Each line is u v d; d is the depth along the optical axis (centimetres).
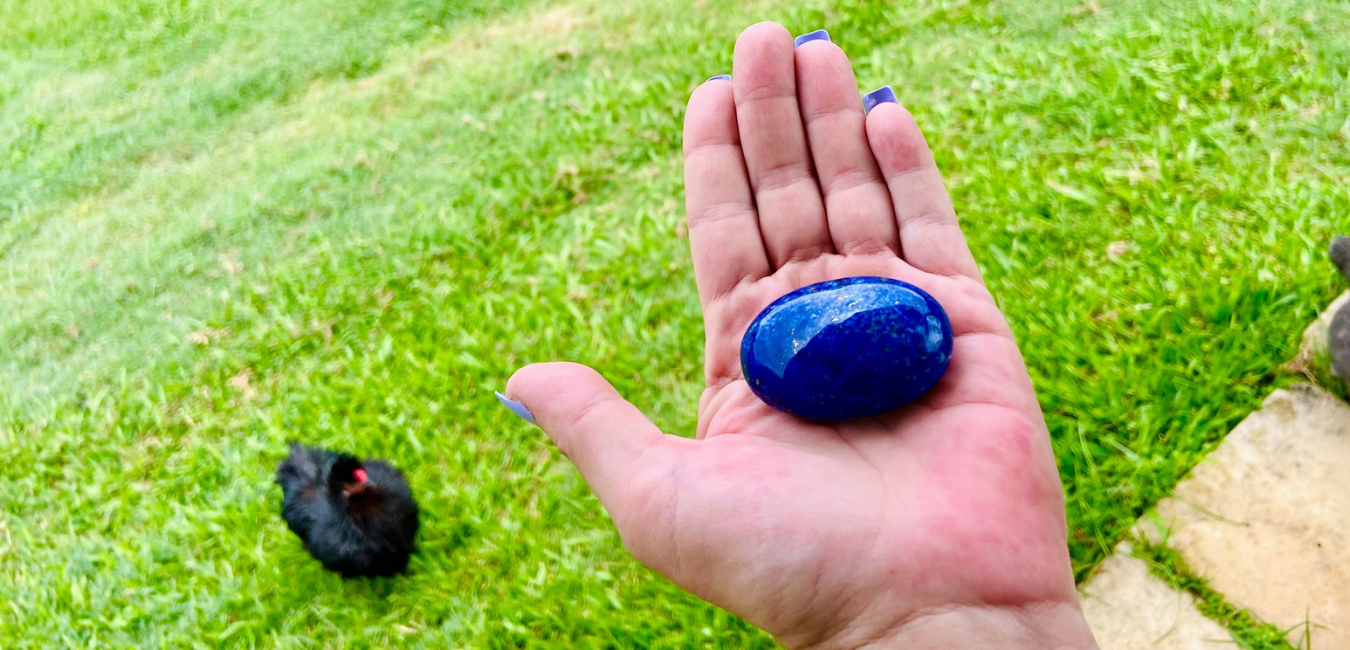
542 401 26
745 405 28
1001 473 24
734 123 32
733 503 23
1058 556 23
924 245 30
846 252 31
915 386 25
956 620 22
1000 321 28
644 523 24
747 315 31
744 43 32
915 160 31
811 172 32
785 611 23
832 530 23
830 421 26
